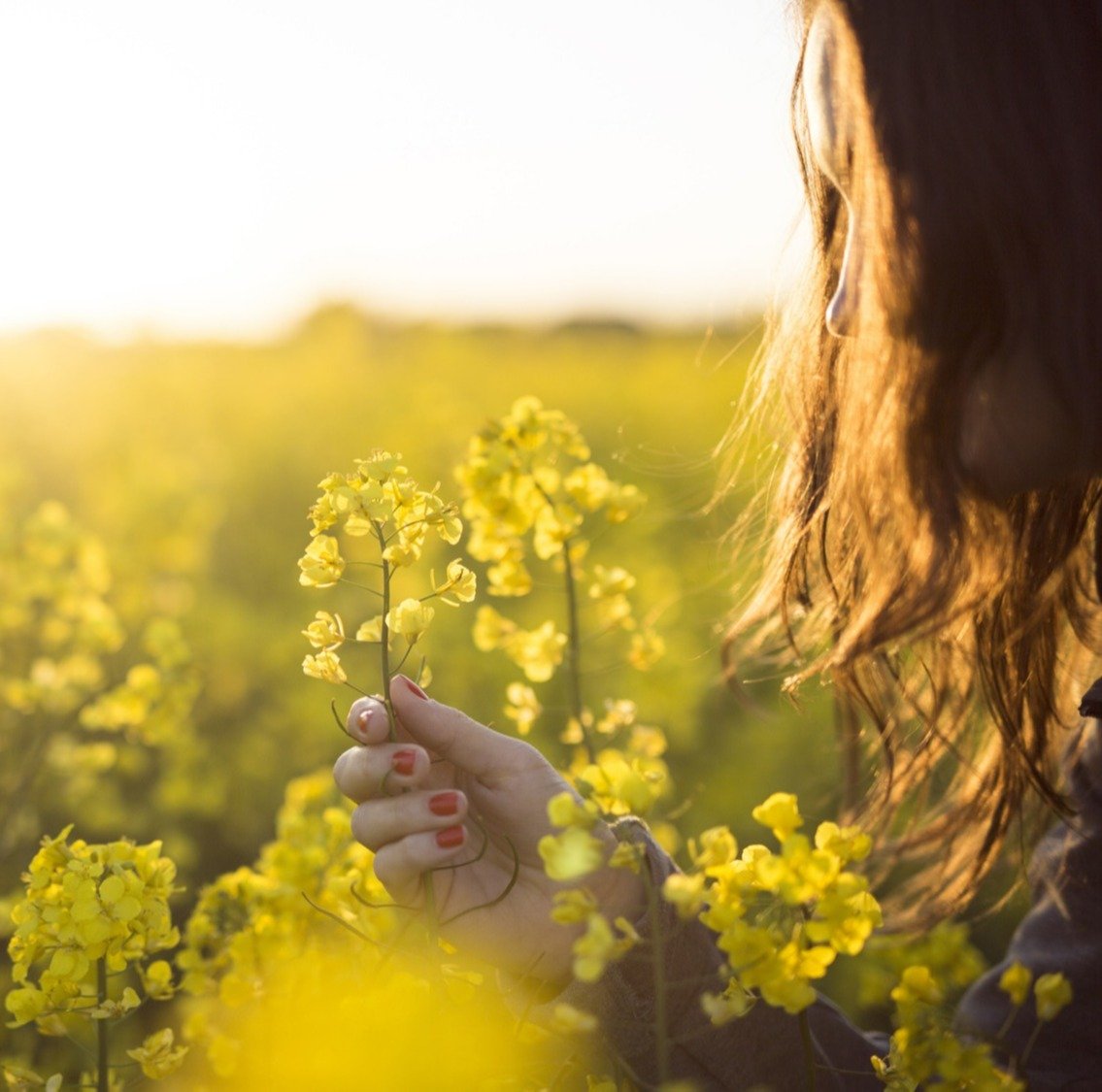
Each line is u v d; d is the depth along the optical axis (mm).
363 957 922
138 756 1811
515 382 8648
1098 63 707
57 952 782
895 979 1012
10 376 6695
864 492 814
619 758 1024
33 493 4262
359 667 2621
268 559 3859
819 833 701
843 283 766
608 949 657
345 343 11062
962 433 748
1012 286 717
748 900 697
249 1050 949
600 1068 770
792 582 936
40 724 1685
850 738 1024
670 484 3984
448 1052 729
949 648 934
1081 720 893
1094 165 705
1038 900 897
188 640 2604
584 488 1008
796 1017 805
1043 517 850
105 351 8773
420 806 726
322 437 6078
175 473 3072
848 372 871
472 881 767
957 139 712
